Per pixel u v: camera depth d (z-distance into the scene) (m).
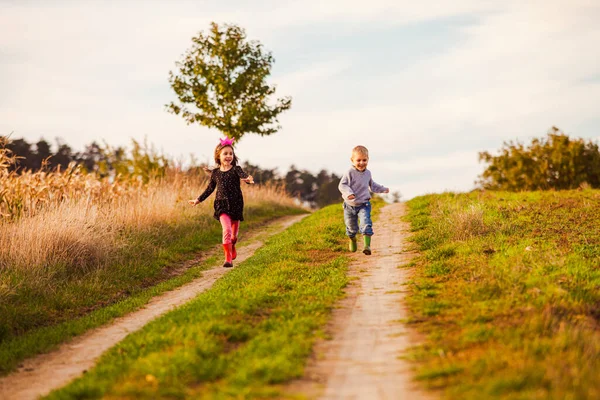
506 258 7.88
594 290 6.20
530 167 32.06
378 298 6.97
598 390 3.68
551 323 5.10
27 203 12.00
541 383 3.87
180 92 22.17
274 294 7.22
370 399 4.06
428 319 5.88
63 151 58.06
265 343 5.20
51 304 8.40
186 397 4.27
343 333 5.66
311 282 7.92
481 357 4.46
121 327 7.33
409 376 4.44
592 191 16.33
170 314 6.80
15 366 6.09
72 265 10.08
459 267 7.89
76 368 5.79
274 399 4.07
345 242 11.30
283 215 22.12
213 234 14.95
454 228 10.34
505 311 5.64
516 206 13.04
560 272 6.89
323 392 4.24
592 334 4.85
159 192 16.58
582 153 31.03
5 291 8.19
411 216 13.60
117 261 10.84
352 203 9.39
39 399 4.71
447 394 3.94
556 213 11.80
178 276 10.88
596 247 8.38
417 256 9.29
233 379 4.44
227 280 8.77
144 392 4.31
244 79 21.72
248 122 21.89
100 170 22.22
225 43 21.81
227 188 9.13
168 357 4.92
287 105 22.73
